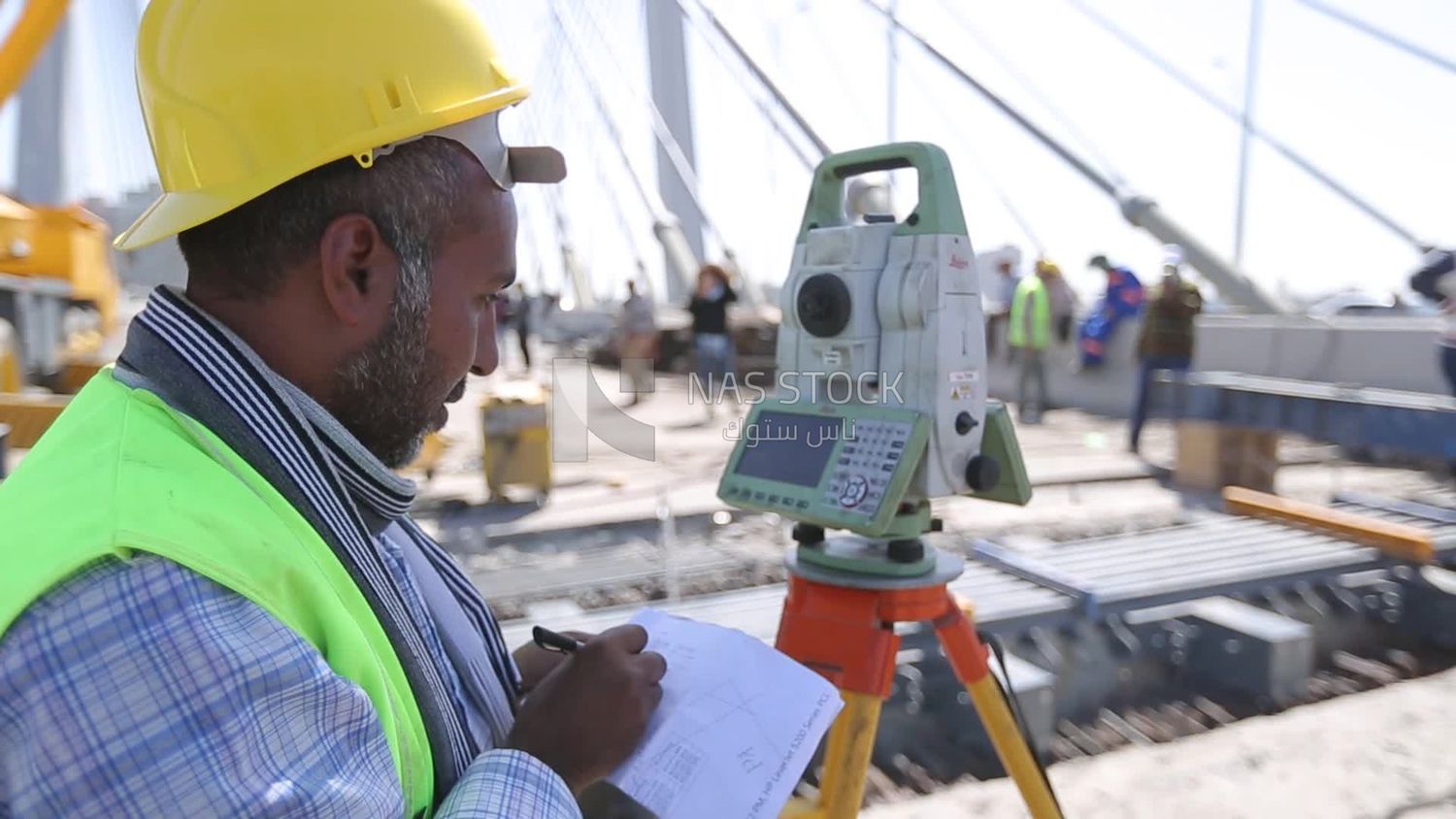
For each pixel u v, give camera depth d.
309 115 0.74
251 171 0.74
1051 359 10.92
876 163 1.84
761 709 1.03
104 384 0.76
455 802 0.75
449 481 6.41
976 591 3.43
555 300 21.47
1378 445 5.41
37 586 0.60
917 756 2.91
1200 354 9.66
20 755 0.60
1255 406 6.11
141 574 0.61
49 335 7.16
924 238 1.72
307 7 0.76
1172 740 3.05
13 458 3.88
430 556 1.10
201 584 0.63
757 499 1.84
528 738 0.87
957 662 1.80
